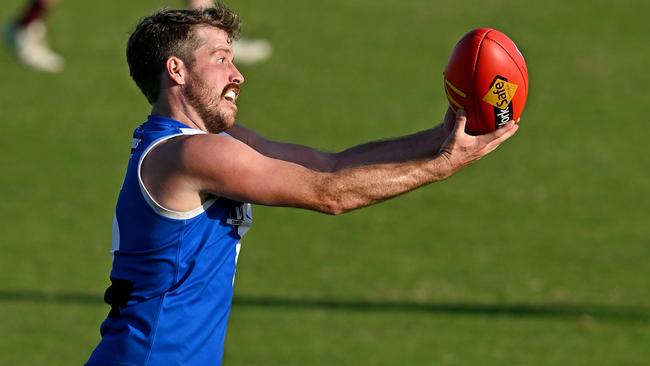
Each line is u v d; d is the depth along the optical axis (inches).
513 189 1942.7
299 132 2285.9
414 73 2687.0
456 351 1215.6
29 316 1338.6
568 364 1177.4
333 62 2760.8
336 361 1181.1
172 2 3196.4
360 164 629.9
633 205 1851.6
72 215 1804.9
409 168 616.7
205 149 609.6
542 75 2664.9
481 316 1343.5
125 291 642.2
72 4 3176.7
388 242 1674.5
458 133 624.1
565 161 2096.5
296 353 1206.3
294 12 3157.0
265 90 2559.1
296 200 609.6
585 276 1513.3
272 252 1627.7
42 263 1568.7
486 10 3179.1
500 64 652.1
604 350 1223.5
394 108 2447.1
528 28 3016.7
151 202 622.5
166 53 639.1
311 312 1359.5
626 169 2048.5
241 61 2746.1
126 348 638.5
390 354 1205.7
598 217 1790.1
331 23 3063.5
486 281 1493.6
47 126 2319.1
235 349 1216.2
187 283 634.8
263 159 612.4
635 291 1446.9
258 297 1423.5
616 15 3129.9
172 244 627.5
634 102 2474.2
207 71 639.8
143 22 651.5
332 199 610.2
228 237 644.1
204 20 645.9
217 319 649.6
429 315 1349.7
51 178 2000.5
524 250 1633.9
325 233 1721.2
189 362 642.2
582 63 2753.4
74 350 1221.7
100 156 2139.5
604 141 2217.0
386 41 2920.8
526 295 1432.1
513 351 1216.8
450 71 662.5
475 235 1708.9
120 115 2400.3
